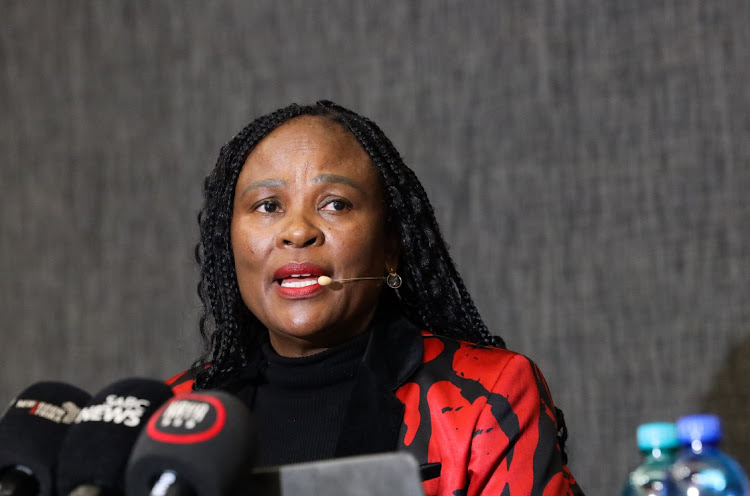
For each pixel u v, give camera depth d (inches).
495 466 86.7
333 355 94.3
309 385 94.6
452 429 87.6
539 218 161.2
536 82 162.4
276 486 54.5
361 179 95.0
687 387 152.3
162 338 182.9
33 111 192.2
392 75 170.4
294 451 91.5
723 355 151.1
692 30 154.7
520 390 90.4
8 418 61.5
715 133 153.1
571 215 159.6
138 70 187.0
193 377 104.7
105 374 185.2
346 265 92.3
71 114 190.2
